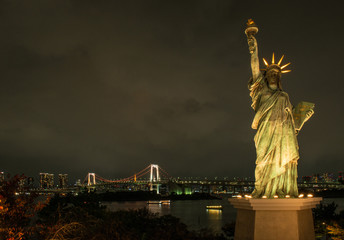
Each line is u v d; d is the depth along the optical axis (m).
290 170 23.14
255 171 23.91
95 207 55.25
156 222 27.42
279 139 23.08
